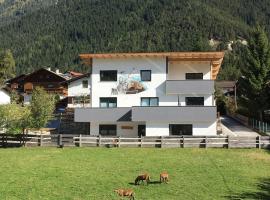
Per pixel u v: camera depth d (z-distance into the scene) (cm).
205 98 5209
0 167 3666
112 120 5184
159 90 5247
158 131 5069
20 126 5209
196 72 5400
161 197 2748
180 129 5084
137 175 3350
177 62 5422
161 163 3812
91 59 5372
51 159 4019
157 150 4503
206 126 5053
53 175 3353
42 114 5228
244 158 4072
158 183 3106
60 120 6600
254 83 6638
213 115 4972
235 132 6206
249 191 2936
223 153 4322
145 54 5156
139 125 5247
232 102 9000
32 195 2783
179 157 4097
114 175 3347
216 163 3834
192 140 4669
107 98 5322
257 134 5944
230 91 10538
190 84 5166
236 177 3322
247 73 6762
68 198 2714
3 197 2731
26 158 4084
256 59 6694
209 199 2723
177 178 3262
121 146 4738
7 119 5209
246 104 6788
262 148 4606
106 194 2803
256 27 6906
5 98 9106
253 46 6762
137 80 5284
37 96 5334
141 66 5291
